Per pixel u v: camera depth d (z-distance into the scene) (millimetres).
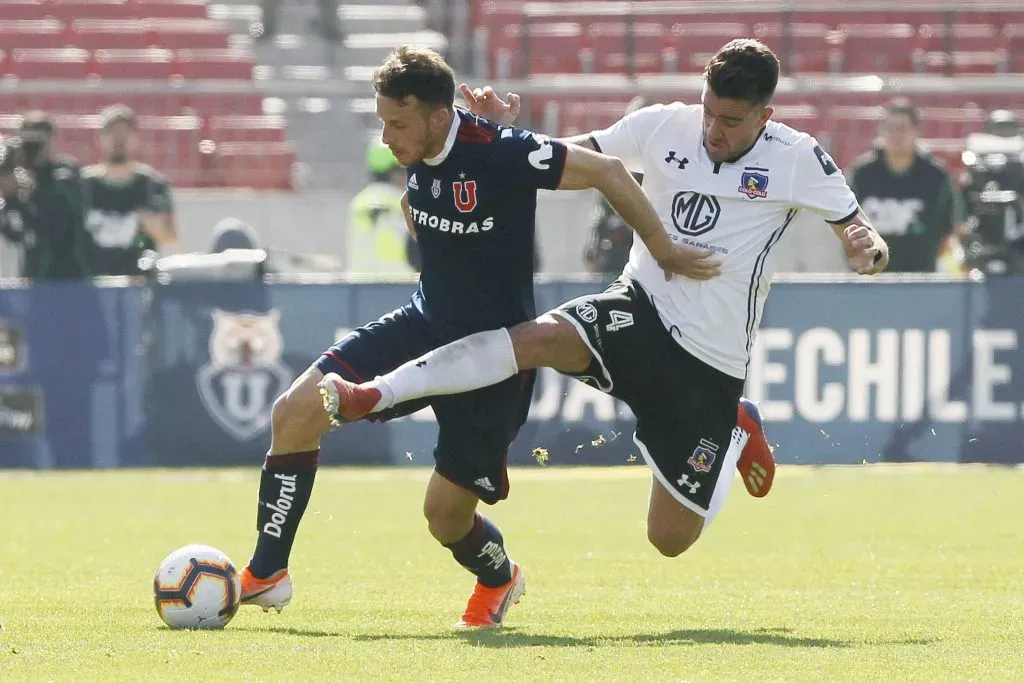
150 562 25641
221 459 42656
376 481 40156
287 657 15273
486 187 17469
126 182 45969
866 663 15117
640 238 18594
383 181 48594
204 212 51938
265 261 45156
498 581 18641
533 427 42375
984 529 30266
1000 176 45625
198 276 44625
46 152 45312
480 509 34219
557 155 17438
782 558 26266
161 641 16453
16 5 65750
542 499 36281
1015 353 41375
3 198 45281
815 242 49469
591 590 22328
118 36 65125
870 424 41500
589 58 61188
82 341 42750
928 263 45500
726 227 18641
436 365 17484
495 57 62688
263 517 18062
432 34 67375
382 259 48156
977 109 54469
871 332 41469
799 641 16812
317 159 57812
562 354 18297
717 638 17094
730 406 19250
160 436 42688
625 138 19141
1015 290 41312
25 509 34406
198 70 63719
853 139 54562
